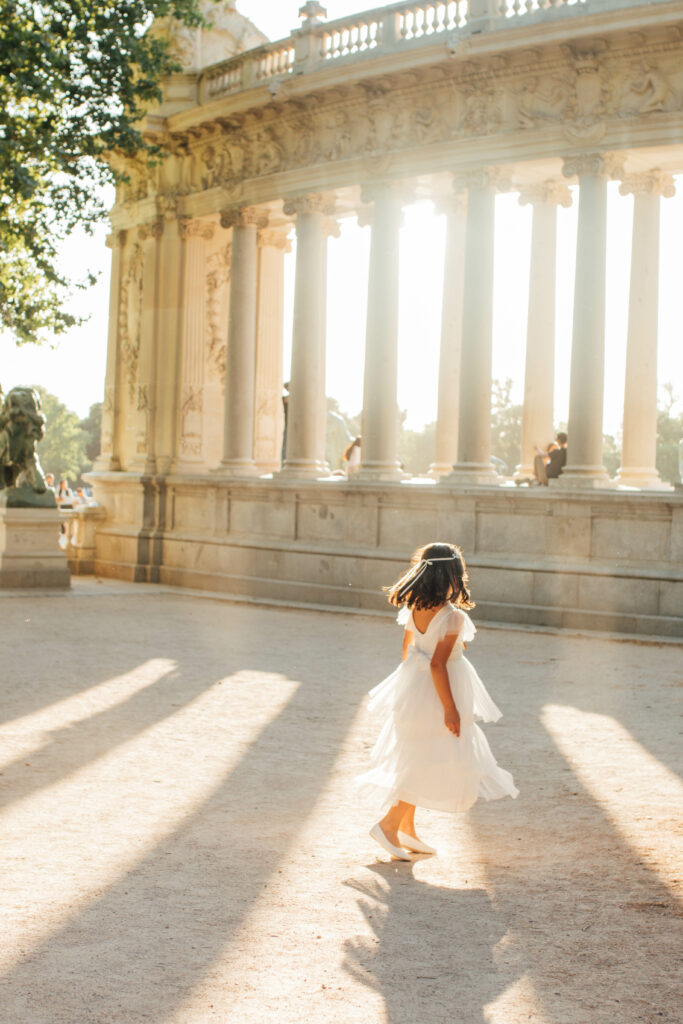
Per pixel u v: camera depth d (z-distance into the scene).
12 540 29.53
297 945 7.02
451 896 7.96
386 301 27.17
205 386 33.53
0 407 30.89
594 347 23.84
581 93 23.84
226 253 33.97
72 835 9.23
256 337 33.78
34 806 10.06
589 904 7.82
